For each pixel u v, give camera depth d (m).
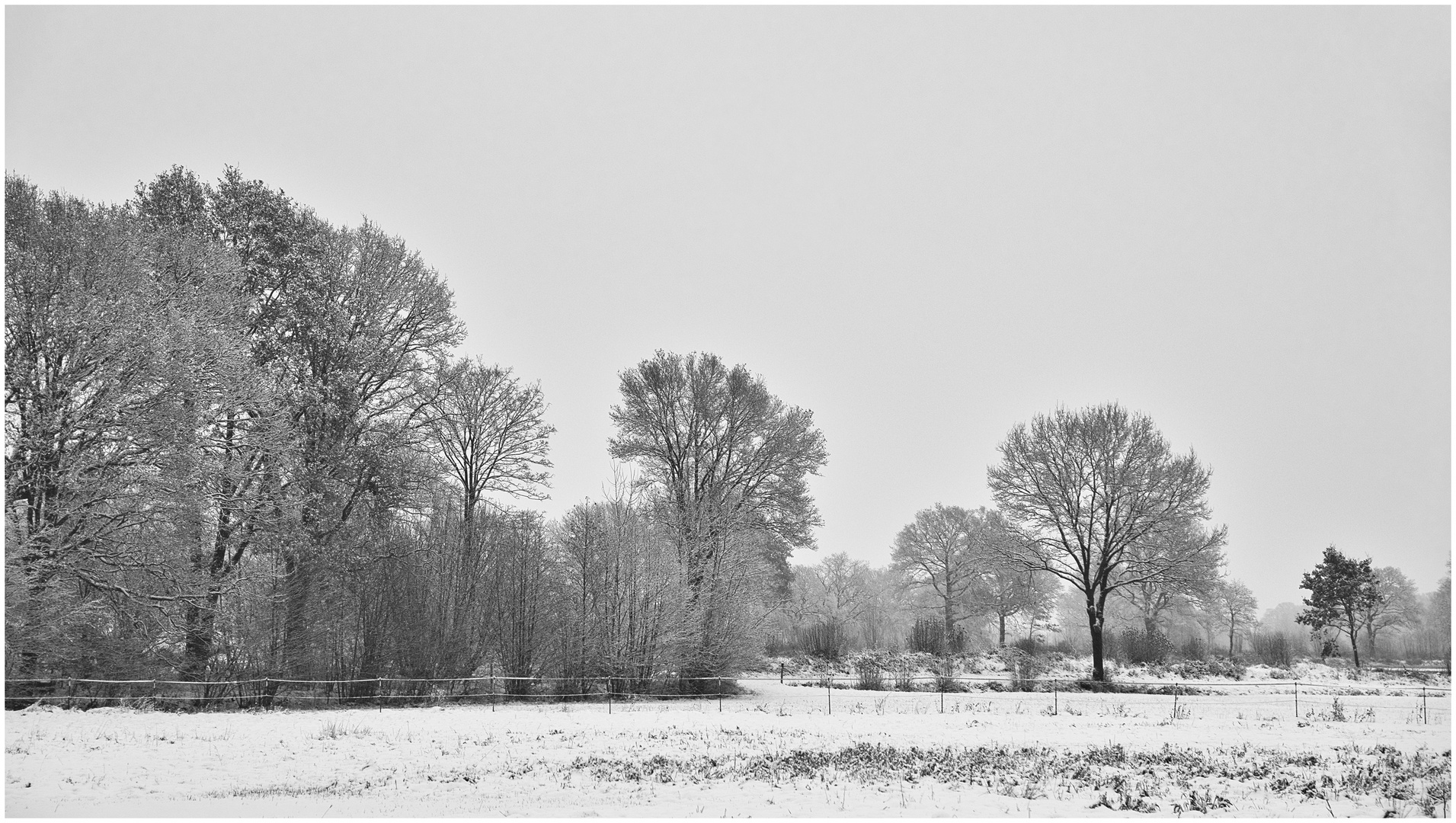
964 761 18.59
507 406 41.19
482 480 40.97
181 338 25.66
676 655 38.19
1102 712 30.83
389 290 34.50
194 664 29.27
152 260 27.67
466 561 36.59
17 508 24.56
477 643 36.16
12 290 24.75
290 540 29.53
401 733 22.89
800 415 44.50
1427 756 19.45
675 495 42.09
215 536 28.95
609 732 23.91
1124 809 13.81
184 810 13.56
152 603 26.98
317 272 32.47
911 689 42.25
